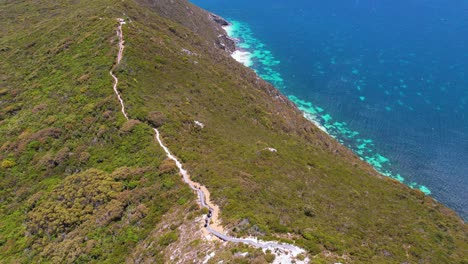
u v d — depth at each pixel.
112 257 36.34
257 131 69.25
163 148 51.69
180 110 64.38
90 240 39.06
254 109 77.06
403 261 38.12
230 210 37.81
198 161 49.25
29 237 42.12
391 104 110.44
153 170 47.16
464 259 42.09
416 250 41.41
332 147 82.44
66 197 45.06
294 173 54.31
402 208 54.06
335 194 51.81
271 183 48.19
